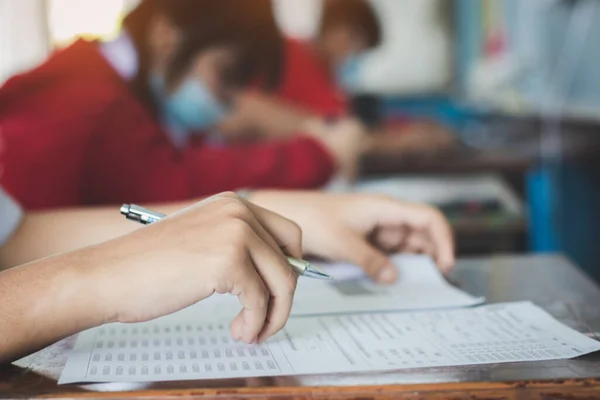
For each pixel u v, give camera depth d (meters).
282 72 2.23
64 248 0.80
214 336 0.58
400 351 0.53
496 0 3.17
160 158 1.75
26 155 1.61
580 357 0.51
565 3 2.60
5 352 0.51
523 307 0.65
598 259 2.09
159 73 1.90
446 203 1.86
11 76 1.70
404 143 2.34
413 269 0.82
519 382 0.47
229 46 2.00
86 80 1.72
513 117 2.75
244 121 2.08
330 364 0.51
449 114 3.23
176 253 0.51
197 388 0.47
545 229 2.12
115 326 0.61
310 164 1.92
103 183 1.70
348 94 3.00
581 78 2.49
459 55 3.45
